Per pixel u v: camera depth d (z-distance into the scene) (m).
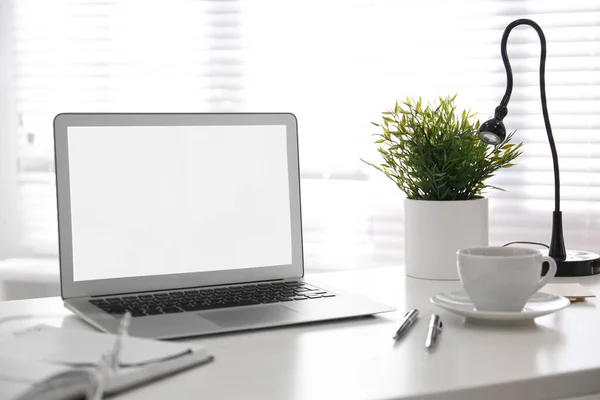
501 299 0.99
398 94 2.15
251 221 1.23
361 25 2.17
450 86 2.12
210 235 1.20
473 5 2.08
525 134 2.07
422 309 1.10
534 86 2.05
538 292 1.11
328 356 0.85
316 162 2.23
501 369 0.80
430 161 1.30
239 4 2.26
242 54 2.26
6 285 2.39
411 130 1.36
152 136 1.17
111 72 2.35
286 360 0.84
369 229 2.21
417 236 1.33
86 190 1.13
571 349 0.88
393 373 0.79
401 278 1.35
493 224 2.11
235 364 0.82
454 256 1.31
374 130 2.18
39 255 2.41
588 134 2.03
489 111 2.09
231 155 1.22
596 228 2.05
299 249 1.26
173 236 1.18
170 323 0.96
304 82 2.22
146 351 0.80
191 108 2.31
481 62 2.09
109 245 1.14
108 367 0.71
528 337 0.93
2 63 2.41
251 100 2.27
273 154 1.25
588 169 2.04
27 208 2.41
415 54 2.13
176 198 1.18
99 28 2.35
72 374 0.69
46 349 0.80
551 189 2.07
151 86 2.33
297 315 1.01
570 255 1.42
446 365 0.82
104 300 1.09
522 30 2.05
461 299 1.09
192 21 2.29
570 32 2.03
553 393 0.79
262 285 1.20
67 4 2.36
